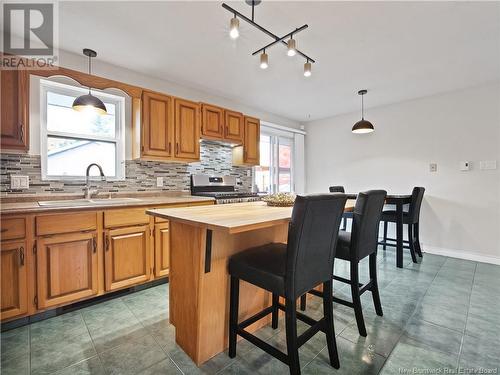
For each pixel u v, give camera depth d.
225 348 1.54
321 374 1.35
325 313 1.43
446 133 3.55
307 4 1.79
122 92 2.81
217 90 3.50
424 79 3.12
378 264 3.15
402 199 3.11
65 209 1.88
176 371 1.37
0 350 1.51
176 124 2.94
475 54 2.50
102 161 2.77
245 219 1.27
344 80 3.15
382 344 1.59
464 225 3.41
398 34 2.16
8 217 1.68
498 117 3.17
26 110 2.03
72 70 2.34
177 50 2.44
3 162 2.15
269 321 1.83
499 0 1.74
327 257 1.40
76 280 1.94
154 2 1.78
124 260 2.18
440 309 2.02
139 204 2.26
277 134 4.82
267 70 2.88
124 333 1.70
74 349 1.53
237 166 4.06
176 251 1.58
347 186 4.59
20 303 1.72
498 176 3.18
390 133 4.06
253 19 1.82
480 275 2.77
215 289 1.48
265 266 1.33
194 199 2.75
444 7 1.83
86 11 1.87
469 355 1.49
